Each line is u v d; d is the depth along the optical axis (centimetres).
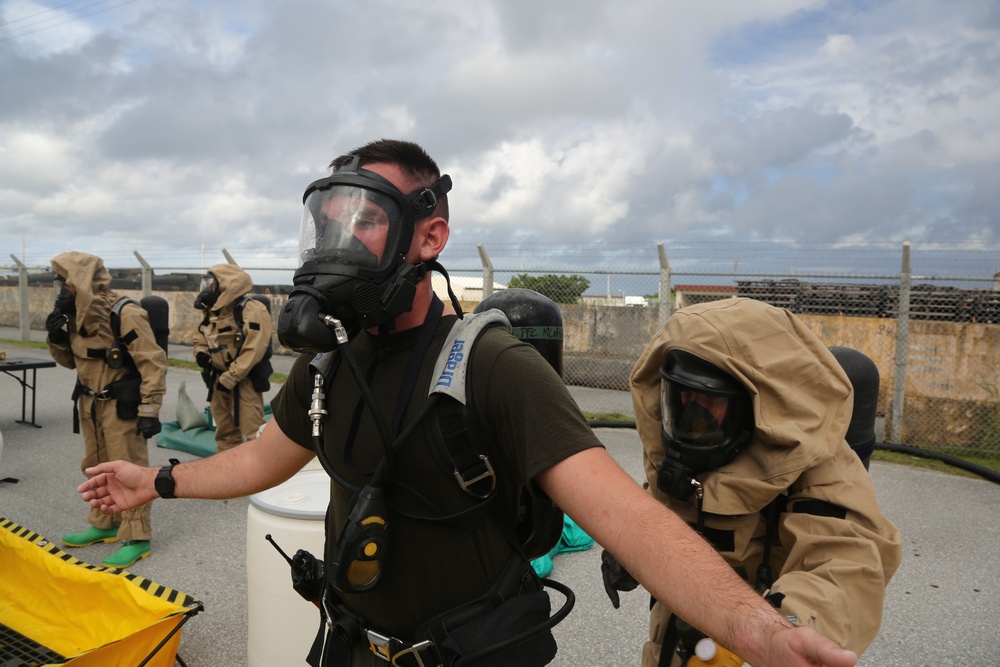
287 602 240
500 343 118
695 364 173
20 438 709
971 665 313
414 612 121
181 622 240
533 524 130
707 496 174
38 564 293
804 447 162
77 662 218
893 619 355
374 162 125
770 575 175
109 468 161
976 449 693
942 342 706
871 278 721
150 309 550
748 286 880
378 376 126
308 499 250
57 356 414
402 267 120
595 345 967
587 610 359
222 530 464
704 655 140
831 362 177
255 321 577
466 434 115
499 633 116
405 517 118
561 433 110
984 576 407
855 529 156
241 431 587
